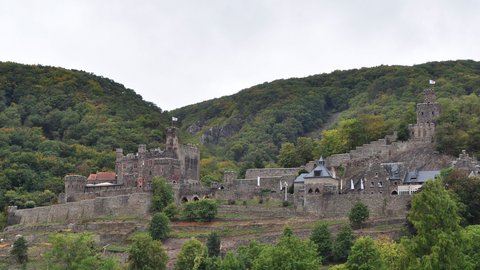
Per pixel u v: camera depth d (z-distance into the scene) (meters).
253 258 199.00
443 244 151.00
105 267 196.62
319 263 183.50
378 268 170.12
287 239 177.50
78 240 198.62
